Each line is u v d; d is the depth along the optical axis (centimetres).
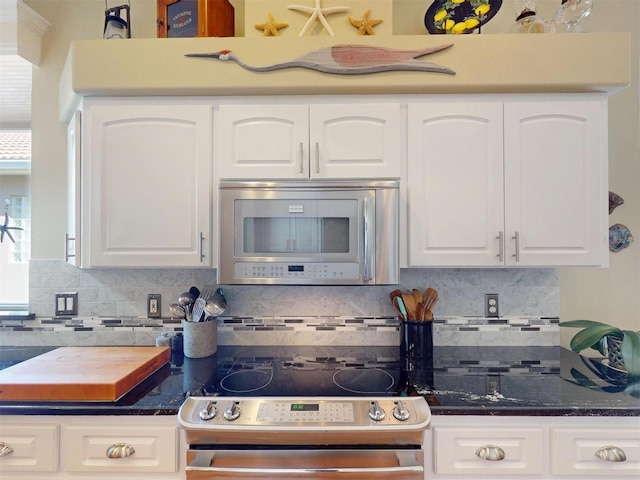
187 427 99
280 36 146
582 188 138
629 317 172
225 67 137
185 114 140
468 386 121
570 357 154
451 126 139
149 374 131
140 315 172
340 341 171
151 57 137
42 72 174
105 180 139
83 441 106
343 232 132
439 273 171
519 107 139
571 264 138
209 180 140
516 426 105
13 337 171
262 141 138
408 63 136
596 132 138
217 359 152
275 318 171
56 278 172
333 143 138
